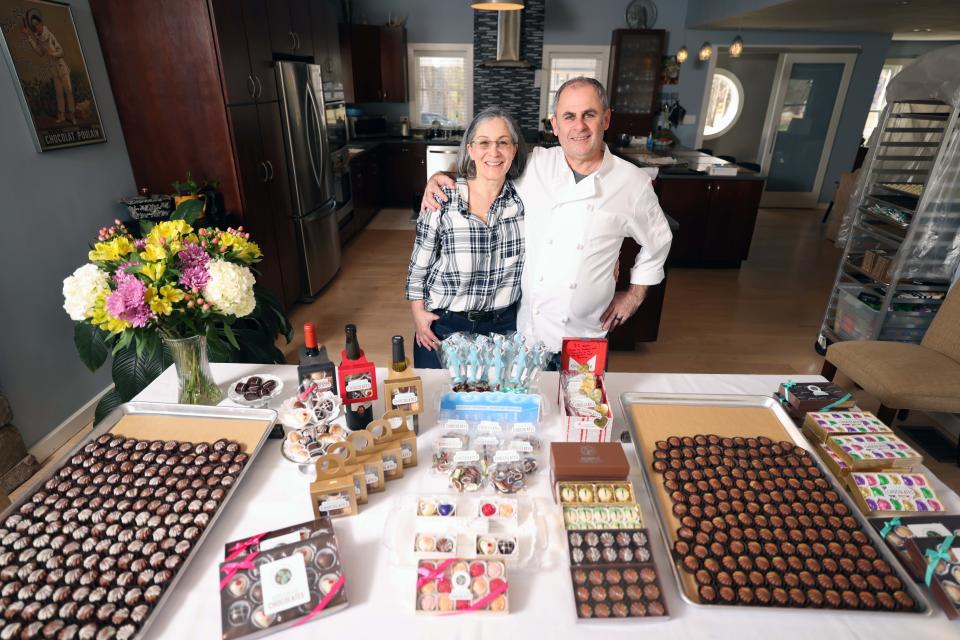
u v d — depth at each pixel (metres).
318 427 1.05
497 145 1.41
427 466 1.09
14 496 2.07
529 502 0.97
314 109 3.73
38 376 2.25
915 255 2.60
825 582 0.82
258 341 2.11
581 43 6.34
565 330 1.68
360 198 5.69
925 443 2.37
